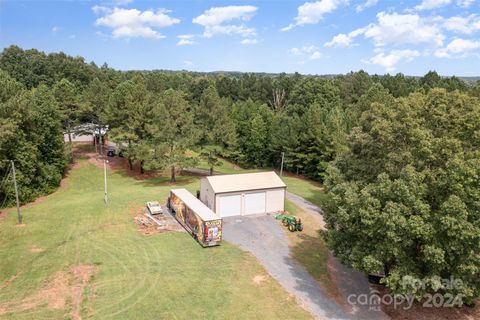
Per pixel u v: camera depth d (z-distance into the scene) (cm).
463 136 1991
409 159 1870
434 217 1708
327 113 6506
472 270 1641
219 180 3744
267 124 6975
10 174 4094
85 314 1991
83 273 2453
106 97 6450
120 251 2795
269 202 3822
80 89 9562
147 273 2453
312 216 3788
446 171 1741
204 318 1966
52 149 5062
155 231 3216
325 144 5384
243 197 3694
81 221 3444
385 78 10469
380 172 2045
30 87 9431
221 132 5356
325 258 2780
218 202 3597
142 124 5447
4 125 3944
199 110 5391
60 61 10581
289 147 6134
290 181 5747
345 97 9812
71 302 2109
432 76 10100
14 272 2473
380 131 1998
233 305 2094
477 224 1641
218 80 13675
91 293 2206
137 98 5497
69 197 4581
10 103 4197
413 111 2083
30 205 4184
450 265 1761
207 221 2850
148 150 5131
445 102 2145
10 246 2900
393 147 2000
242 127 7119
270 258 2738
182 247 2886
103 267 2538
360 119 2356
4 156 4059
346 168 2347
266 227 3403
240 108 8000
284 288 2305
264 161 7000
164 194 4381
